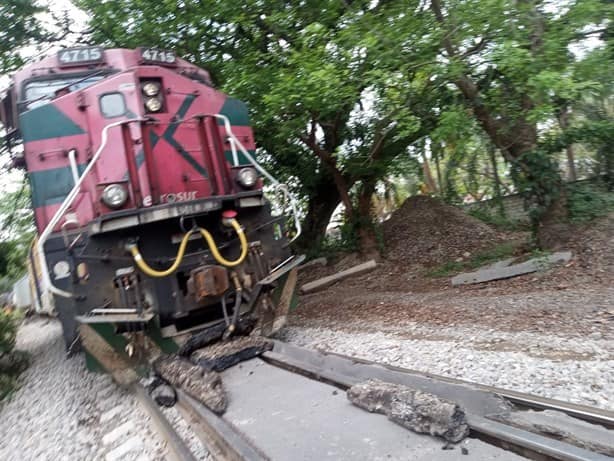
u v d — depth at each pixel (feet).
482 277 34.58
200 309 21.58
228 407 14.97
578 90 27.76
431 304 29.71
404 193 83.10
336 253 53.47
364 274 46.24
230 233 22.00
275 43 37.52
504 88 33.47
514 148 36.55
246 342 20.04
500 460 9.64
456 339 21.65
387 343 22.58
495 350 19.38
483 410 12.10
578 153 50.06
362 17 30.40
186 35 40.09
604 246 31.50
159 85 22.29
